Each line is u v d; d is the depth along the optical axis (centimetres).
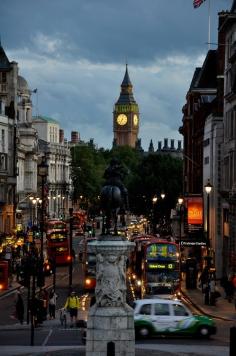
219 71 12475
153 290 8462
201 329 5581
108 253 4169
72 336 5888
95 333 4122
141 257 8894
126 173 4334
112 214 4250
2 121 17388
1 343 5438
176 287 8544
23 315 7088
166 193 18662
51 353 4697
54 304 7300
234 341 3875
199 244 10919
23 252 12600
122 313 4141
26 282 6825
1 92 19725
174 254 8612
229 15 10888
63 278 11700
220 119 12194
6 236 13912
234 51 10494
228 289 8425
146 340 5475
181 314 5597
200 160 14475
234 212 10125
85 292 9781
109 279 4169
